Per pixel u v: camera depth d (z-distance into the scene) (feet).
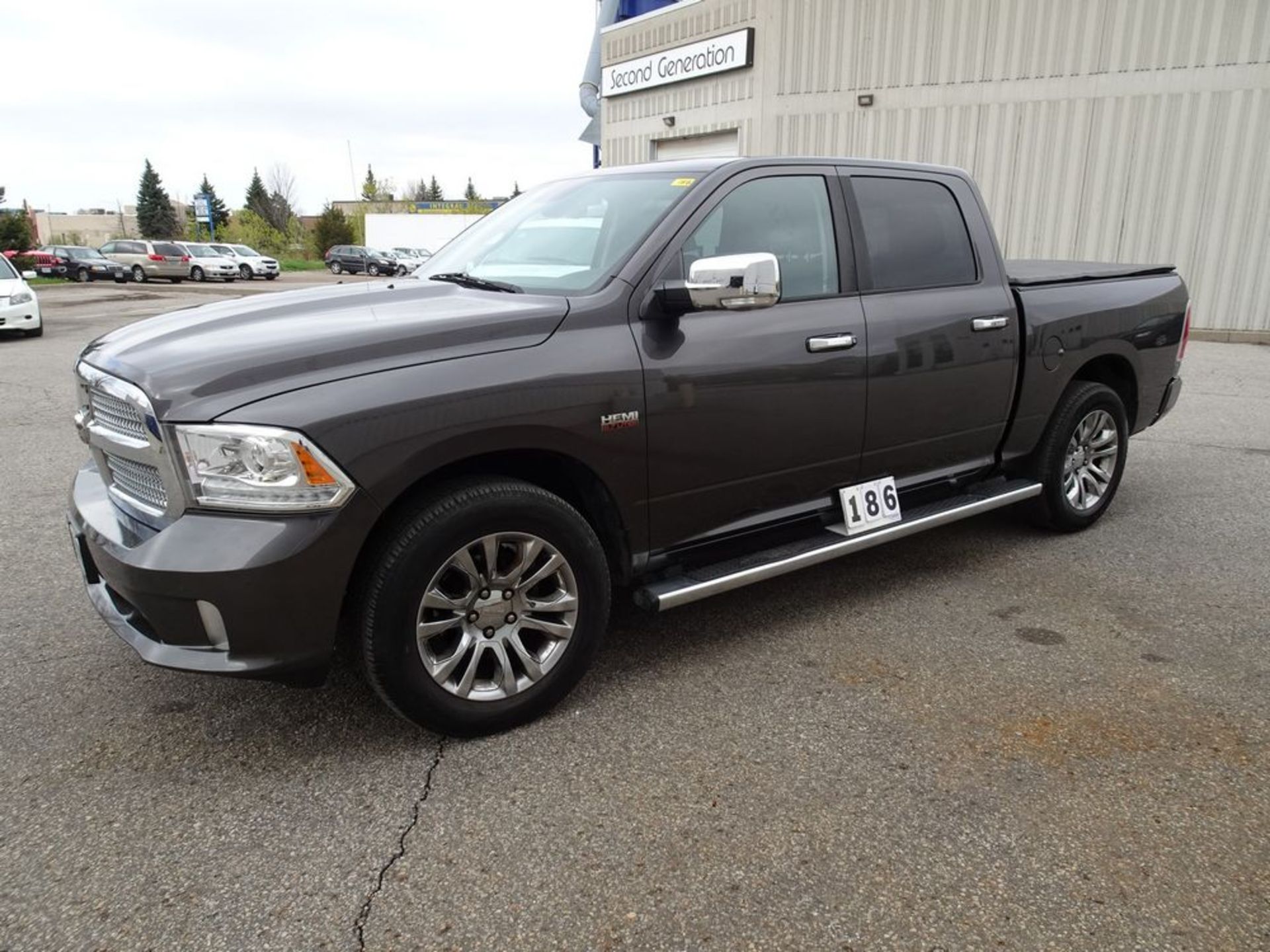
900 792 8.65
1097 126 46.37
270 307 10.30
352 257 156.97
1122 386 16.94
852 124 53.06
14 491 18.65
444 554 8.87
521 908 7.18
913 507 13.79
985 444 14.25
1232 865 7.64
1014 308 14.05
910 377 12.66
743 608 13.05
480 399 8.90
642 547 10.61
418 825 8.19
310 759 9.23
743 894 7.32
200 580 8.01
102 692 10.54
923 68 50.34
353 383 8.44
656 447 10.25
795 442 11.57
